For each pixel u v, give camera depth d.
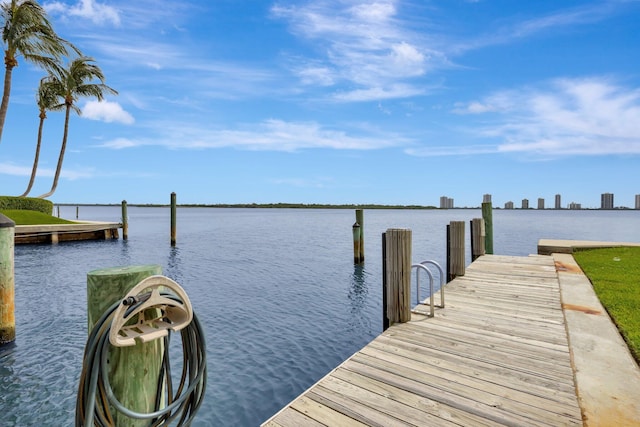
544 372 3.29
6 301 6.07
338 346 6.07
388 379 3.17
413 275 12.57
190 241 24.56
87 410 1.64
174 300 1.87
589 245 11.27
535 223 56.56
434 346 3.89
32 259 15.93
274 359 5.53
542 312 5.09
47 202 28.09
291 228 41.03
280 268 13.73
